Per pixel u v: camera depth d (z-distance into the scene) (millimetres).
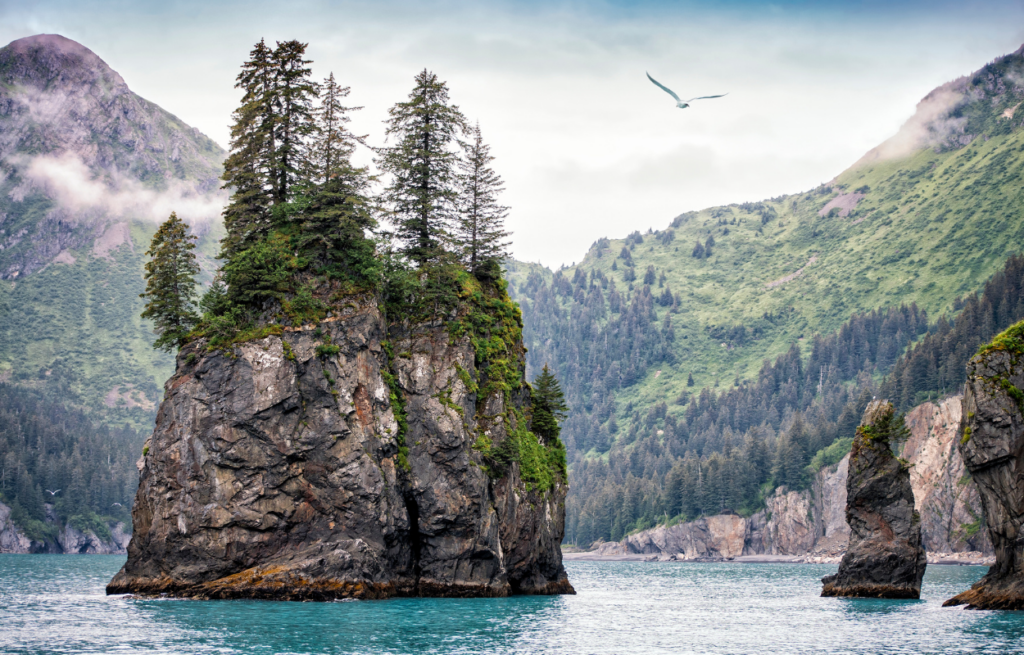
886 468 98938
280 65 95875
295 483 83125
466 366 94062
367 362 88062
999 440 74938
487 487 91688
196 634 58312
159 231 91125
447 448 89688
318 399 84438
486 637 61562
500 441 93875
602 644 61531
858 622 75562
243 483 82500
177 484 83000
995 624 70625
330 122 96562
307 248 90938
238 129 95000
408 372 92250
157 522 83250
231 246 94062
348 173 94188
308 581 79000
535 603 88500
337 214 90562
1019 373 75375
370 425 86250
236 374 83750
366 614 70688
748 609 90938
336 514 83625
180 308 91062
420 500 89250
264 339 84625
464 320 96625
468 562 90375
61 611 70250
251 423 82750
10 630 59625
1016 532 76188
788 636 67375
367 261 91562
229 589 79000
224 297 89062
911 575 97188
